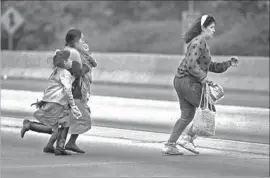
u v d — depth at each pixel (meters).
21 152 23.58
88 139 27.98
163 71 68.69
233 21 113.06
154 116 33.16
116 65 72.06
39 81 73.00
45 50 125.19
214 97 23.50
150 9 138.88
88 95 23.64
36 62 79.38
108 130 30.77
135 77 70.31
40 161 21.50
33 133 29.11
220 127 29.78
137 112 33.91
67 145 23.84
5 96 39.09
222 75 64.44
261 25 99.62
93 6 138.25
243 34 99.44
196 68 22.92
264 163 22.88
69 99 22.80
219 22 114.06
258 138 28.78
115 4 140.50
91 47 125.00
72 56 23.05
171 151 24.17
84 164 21.08
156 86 66.81
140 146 26.17
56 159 22.14
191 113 23.97
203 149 26.03
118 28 131.62
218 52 98.06
